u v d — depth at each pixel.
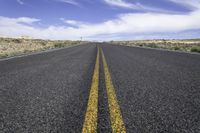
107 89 5.06
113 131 2.68
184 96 4.43
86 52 21.61
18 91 4.99
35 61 12.23
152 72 7.85
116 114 3.31
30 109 3.64
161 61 11.98
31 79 6.56
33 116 3.29
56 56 16.12
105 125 2.88
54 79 6.55
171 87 5.30
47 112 3.46
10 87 5.42
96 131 2.68
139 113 3.38
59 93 4.77
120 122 2.99
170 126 2.87
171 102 4.00
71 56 16.11
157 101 4.07
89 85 5.57
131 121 3.03
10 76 7.12
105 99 4.19
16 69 8.85
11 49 32.53
